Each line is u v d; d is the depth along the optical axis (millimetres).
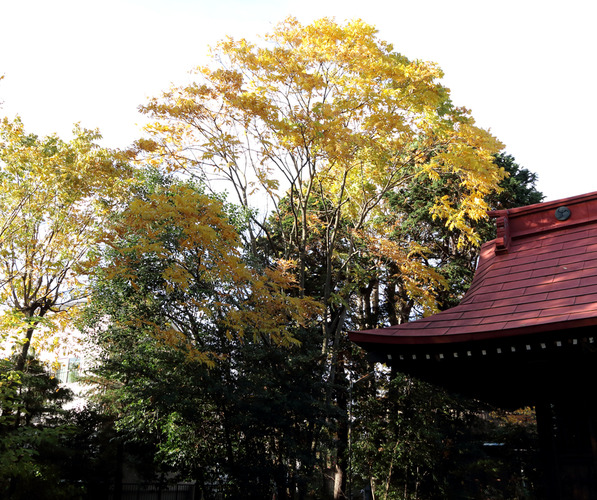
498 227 11562
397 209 26891
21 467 14289
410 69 16578
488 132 17109
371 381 21094
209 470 17422
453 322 9609
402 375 18984
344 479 22016
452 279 24047
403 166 19391
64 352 23078
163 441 19078
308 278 25781
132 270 16625
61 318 22188
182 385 16062
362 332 9656
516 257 11102
